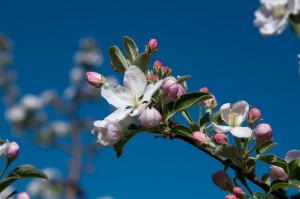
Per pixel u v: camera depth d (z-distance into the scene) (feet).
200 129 1.72
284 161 1.60
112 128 1.67
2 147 1.86
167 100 1.67
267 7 1.38
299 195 1.59
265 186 1.64
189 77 1.73
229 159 1.65
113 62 1.80
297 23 1.37
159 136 1.68
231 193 1.71
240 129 1.63
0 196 1.82
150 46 1.77
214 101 1.82
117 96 1.70
